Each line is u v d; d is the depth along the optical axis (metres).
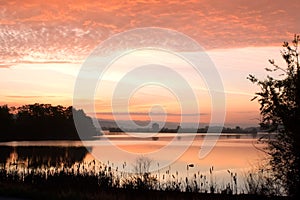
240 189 16.00
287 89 11.59
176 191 16.72
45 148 48.25
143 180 17.67
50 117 75.81
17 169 21.95
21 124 75.69
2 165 23.33
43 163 25.33
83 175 19.02
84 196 14.52
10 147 51.69
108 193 15.80
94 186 17.72
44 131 74.25
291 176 11.44
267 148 11.82
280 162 11.57
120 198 14.68
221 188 16.53
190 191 16.59
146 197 15.28
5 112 76.38
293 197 11.55
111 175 18.78
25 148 49.12
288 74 11.66
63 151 42.12
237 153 33.72
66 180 18.53
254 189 13.44
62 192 14.91
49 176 19.25
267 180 12.20
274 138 11.70
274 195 12.16
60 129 75.25
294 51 11.60
